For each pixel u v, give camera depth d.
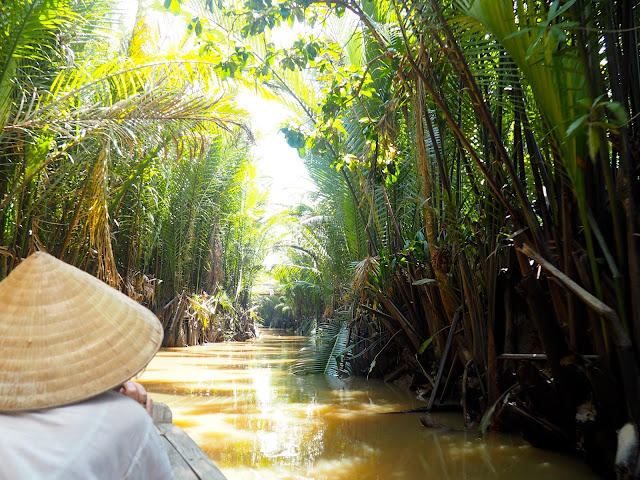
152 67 5.89
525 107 3.95
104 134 4.91
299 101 8.15
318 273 16.38
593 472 3.51
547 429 4.00
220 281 17.56
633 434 2.96
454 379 6.26
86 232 6.66
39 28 4.62
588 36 3.01
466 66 3.84
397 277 7.36
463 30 4.34
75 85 5.35
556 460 3.80
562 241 3.82
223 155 14.59
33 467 0.82
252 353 13.12
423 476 3.39
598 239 3.29
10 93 4.91
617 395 3.28
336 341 9.84
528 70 3.22
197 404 5.84
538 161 4.05
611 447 3.31
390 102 5.48
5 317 0.93
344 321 10.20
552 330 3.77
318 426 4.84
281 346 16.02
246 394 6.64
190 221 14.45
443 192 5.21
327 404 6.02
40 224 6.53
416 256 6.61
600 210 3.50
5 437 0.84
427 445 4.20
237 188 16.70
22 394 0.88
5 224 5.79
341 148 7.53
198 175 13.95
